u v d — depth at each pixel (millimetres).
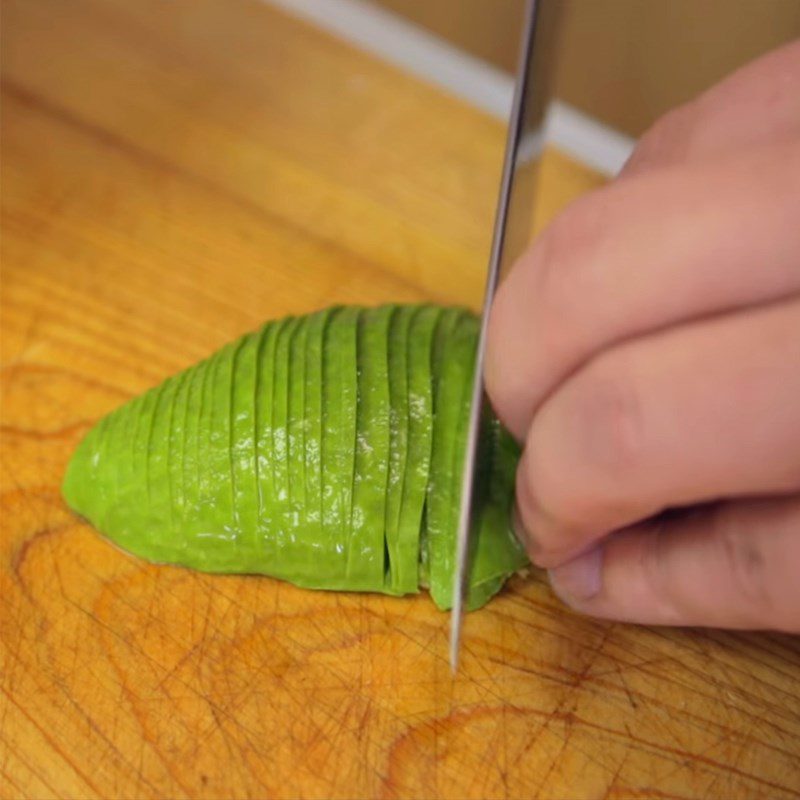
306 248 294
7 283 281
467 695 228
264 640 233
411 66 332
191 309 281
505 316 192
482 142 320
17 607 235
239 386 241
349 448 234
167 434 241
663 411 176
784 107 193
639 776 221
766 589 195
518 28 329
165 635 233
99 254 287
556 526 199
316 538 233
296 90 325
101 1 337
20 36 328
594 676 231
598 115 332
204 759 220
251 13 339
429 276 292
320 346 244
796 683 232
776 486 177
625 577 218
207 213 297
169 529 238
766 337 172
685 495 181
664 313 177
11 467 254
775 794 220
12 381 266
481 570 231
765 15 303
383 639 234
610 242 178
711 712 228
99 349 272
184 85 322
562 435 186
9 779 216
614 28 316
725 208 172
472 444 208
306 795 217
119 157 306
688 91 323
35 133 308
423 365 243
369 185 308
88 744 220
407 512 233
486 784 219
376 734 224
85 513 245
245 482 235
